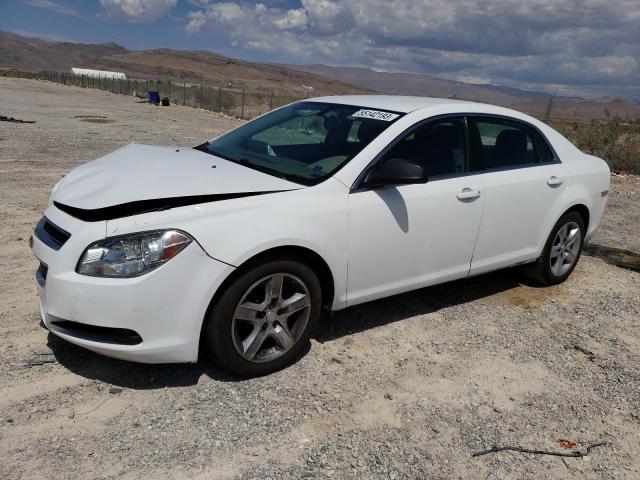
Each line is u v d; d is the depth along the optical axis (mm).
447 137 4285
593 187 5387
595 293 5375
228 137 4648
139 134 14875
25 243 5496
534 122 5059
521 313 4785
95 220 3090
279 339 3484
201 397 3225
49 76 63156
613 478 2873
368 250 3766
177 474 2627
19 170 8883
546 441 3121
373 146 3846
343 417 3166
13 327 3816
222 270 3119
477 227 4395
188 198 3221
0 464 2580
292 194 3482
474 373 3756
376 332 4203
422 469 2812
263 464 2748
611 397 3617
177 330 3090
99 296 2951
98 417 2982
